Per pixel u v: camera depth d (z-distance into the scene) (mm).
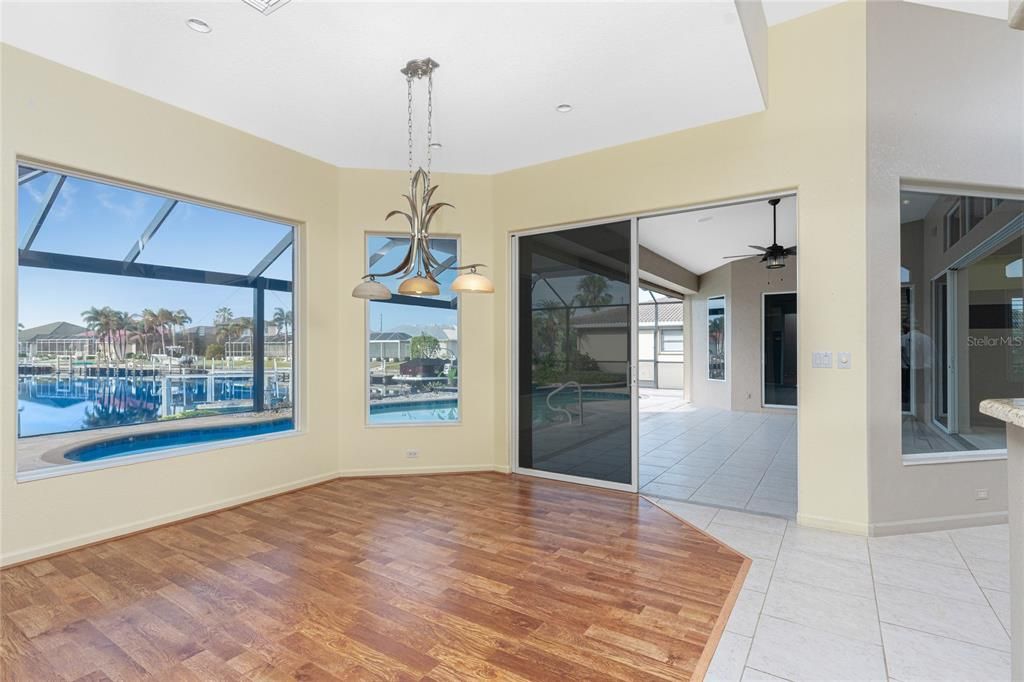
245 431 4195
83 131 3146
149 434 3621
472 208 4996
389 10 2553
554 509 3865
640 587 2631
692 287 10367
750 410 9523
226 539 3287
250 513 3797
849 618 2330
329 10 2549
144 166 3432
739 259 9594
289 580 2711
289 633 2221
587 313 4551
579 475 4574
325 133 4059
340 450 4793
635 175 4211
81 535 3166
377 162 4707
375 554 3043
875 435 3328
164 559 2982
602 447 4453
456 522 3590
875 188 3334
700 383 10656
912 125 3371
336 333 4770
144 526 3443
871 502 3326
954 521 3438
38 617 2355
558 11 2572
